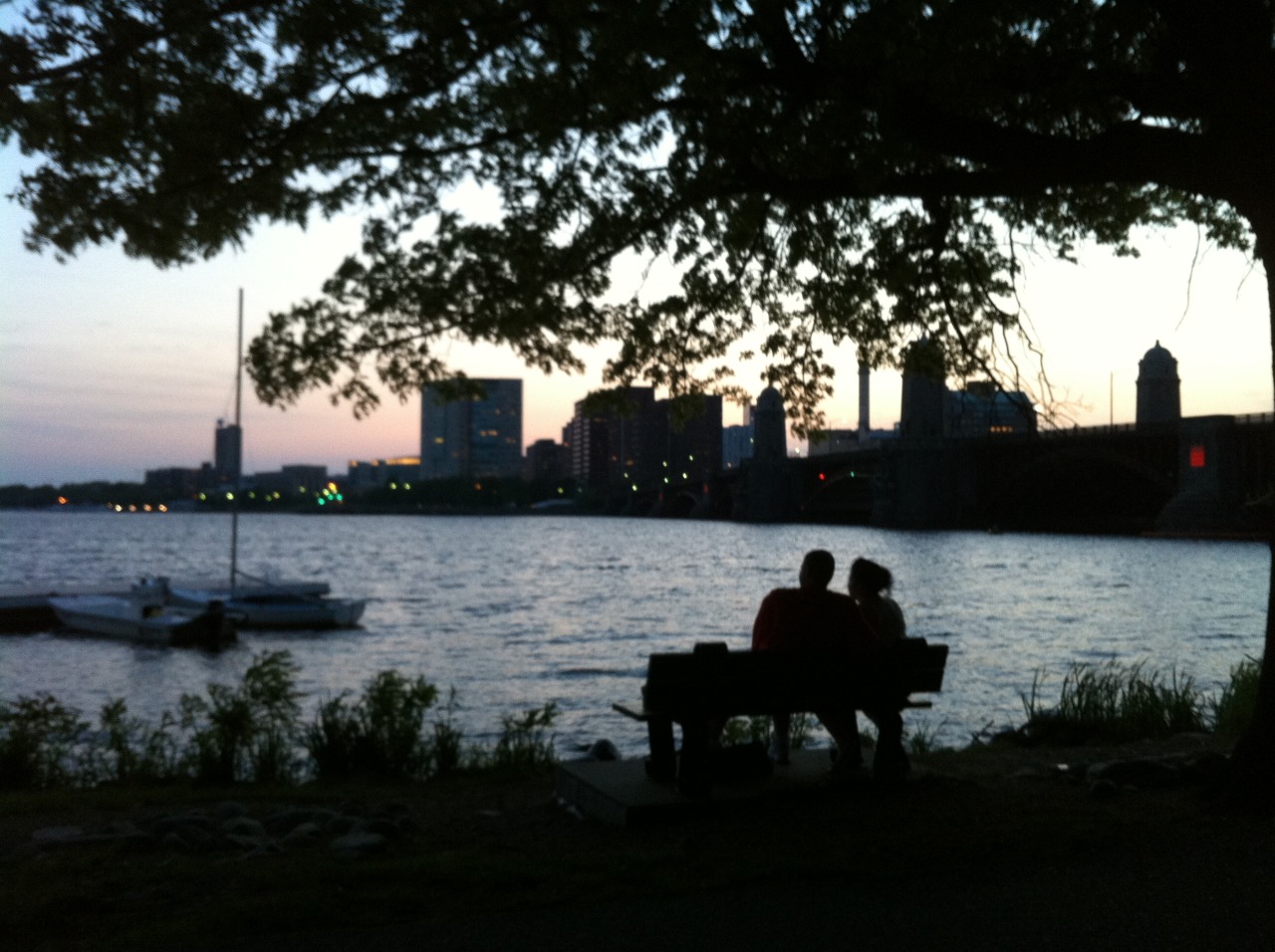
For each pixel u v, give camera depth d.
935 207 9.70
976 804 6.81
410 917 4.74
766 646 7.19
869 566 8.07
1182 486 131.00
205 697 29.34
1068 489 165.88
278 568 105.94
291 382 8.93
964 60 7.18
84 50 7.55
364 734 10.30
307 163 8.85
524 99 9.03
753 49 8.27
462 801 7.96
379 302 8.84
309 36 7.81
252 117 8.23
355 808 7.38
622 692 28.45
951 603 59.06
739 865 5.44
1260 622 48.34
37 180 8.34
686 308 10.16
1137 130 7.33
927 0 7.27
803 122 8.66
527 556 129.00
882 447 188.25
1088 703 11.88
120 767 10.57
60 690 31.84
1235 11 6.95
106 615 45.44
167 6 7.50
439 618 53.47
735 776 7.22
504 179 9.35
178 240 8.99
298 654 39.31
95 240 8.76
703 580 83.56
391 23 8.10
